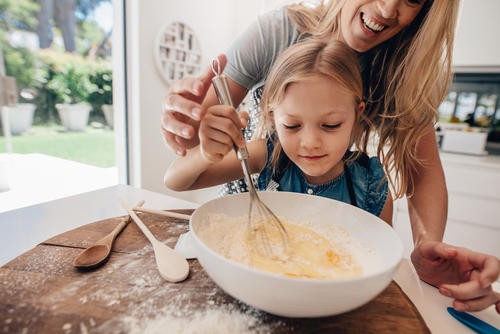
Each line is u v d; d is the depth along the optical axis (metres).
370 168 0.78
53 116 2.08
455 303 0.45
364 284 0.32
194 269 0.51
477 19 1.77
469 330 0.43
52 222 0.77
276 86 0.63
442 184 0.76
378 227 0.52
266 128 0.79
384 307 0.44
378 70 0.74
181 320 0.39
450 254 0.49
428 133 0.79
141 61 1.96
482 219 1.74
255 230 0.57
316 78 0.56
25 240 0.67
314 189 0.77
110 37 2.01
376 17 0.60
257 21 0.85
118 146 2.11
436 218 0.69
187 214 0.74
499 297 0.45
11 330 0.36
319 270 0.47
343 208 0.58
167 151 2.26
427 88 0.69
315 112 0.57
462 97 2.04
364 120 0.76
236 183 0.91
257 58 0.82
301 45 0.65
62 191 1.91
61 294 0.42
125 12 1.89
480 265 0.46
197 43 2.33
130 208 0.75
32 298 0.41
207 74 0.65
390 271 0.35
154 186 2.22
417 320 0.42
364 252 0.52
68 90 2.09
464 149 1.93
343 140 0.61
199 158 0.68
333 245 0.55
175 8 2.12
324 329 0.40
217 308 0.42
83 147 2.34
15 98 1.64
